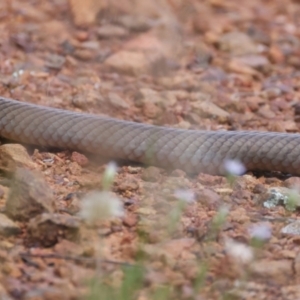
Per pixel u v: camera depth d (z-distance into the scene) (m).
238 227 9.92
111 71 17.59
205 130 13.19
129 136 11.66
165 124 14.54
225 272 8.52
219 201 10.53
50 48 18.39
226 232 9.73
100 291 7.53
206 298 8.08
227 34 21.09
